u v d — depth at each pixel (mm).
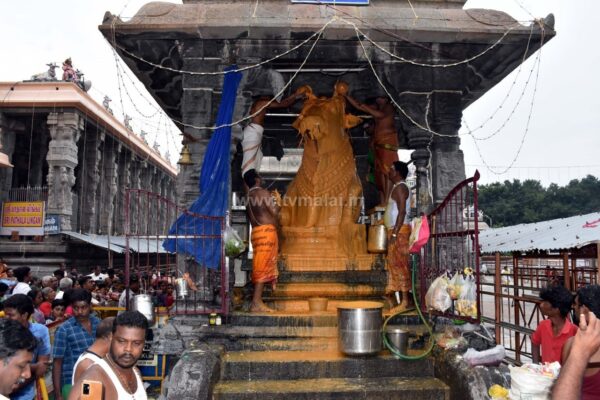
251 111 9109
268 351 7074
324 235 9141
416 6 8969
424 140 8875
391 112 9656
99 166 31797
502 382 5668
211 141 8109
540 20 8383
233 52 8547
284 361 6523
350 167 9742
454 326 7336
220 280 7926
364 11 8586
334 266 8781
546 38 8398
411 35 8383
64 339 5625
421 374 6621
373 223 9742
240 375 6516
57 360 5562
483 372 5762
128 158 35875
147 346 7637
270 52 8586
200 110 8422
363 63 8969
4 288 8891
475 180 6578
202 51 8500
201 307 7625
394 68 8898
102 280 14453
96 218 30906
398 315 7566
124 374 3414
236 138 8484
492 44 8625
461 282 6742
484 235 14359
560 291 5598
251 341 7156
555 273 12016
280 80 8773
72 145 26688
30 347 2953
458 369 5914
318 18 8305
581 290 3818
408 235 7906
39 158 32062
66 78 27984
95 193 30000
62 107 26188
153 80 9688
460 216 8656
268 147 13125
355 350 6477
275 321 7352
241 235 10258
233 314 7434
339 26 8133
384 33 8328
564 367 2826
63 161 26172
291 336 7246
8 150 27234
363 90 9977
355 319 6504
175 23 8016
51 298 9914
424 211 8844
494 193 87500
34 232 25500
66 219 26062
